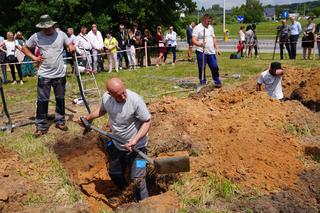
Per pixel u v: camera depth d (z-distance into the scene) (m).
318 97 7.92
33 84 13.23
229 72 13.72
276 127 6.49
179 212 4.45
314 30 15.98
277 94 7.95
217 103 7.84
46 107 7.46
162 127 6.30
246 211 4.43
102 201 5.65
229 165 5.20
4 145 6.98
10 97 11.26
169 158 4.74
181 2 26.30
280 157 5.36
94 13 22.36
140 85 11.93
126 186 5.52
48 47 7.18
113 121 5.00
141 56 16.45
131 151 4.98
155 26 24.70
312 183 4.92
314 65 13.95
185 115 6.81
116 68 15.20
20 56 13.12
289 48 16.56
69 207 4.84
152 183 5.61
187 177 5.17
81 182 6.06
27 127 8.16
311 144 6.02
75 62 8.20
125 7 22.19
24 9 20.86
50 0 20.58
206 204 4.64
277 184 4.88
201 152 5.75
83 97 8.40
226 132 6.08
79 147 6.92
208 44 10.30
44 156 6.45
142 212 4.48
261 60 17.03
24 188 5.15
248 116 6.70
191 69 15.02
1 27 22.83
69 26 21.48
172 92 10.70
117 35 15.79
